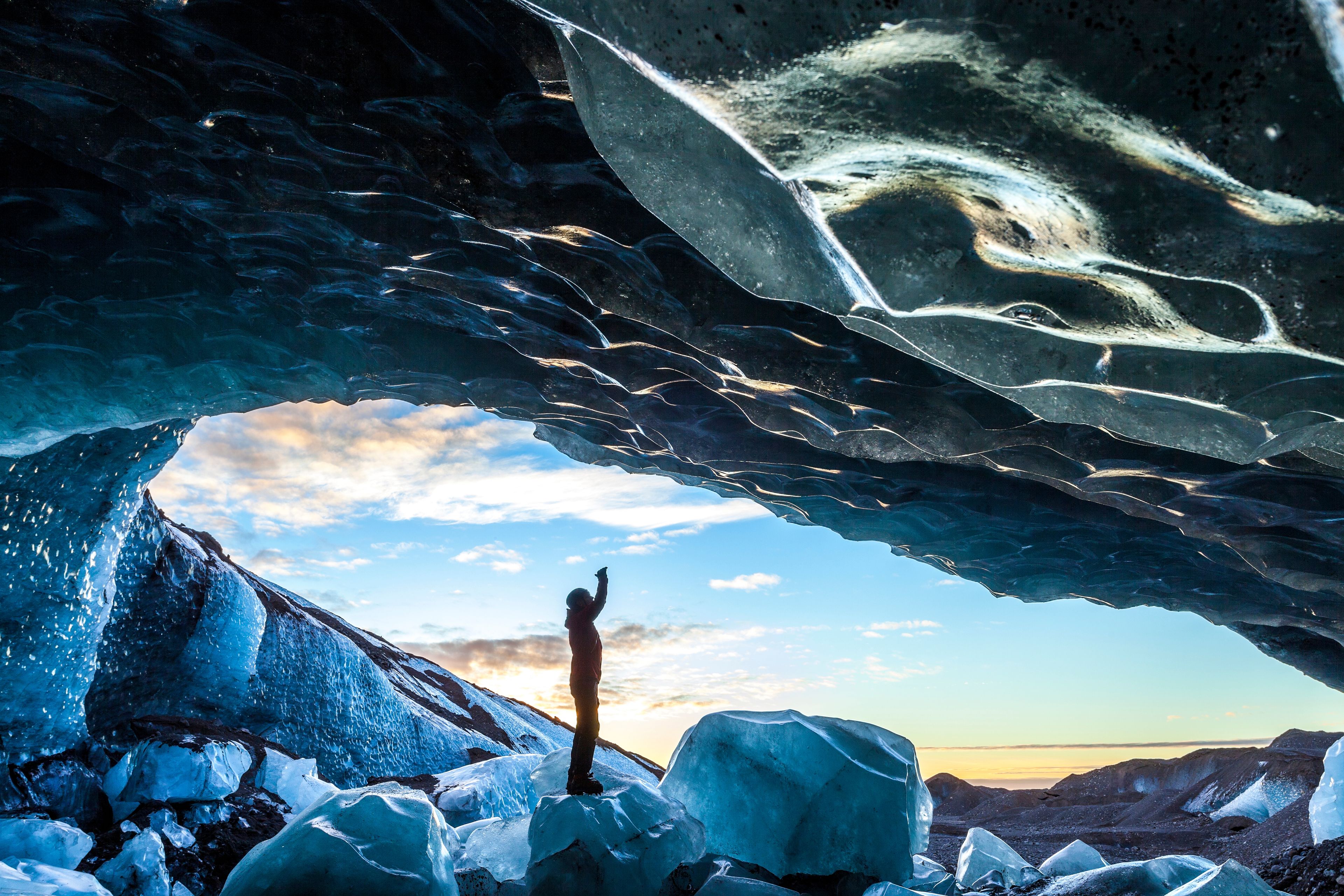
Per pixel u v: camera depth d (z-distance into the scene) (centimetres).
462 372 488
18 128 331
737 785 536
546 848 434
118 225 393
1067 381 274
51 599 634
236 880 385
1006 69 169
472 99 286
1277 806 1489
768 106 194
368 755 1071
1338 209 169
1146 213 189
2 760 614
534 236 348
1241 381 250
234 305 438
